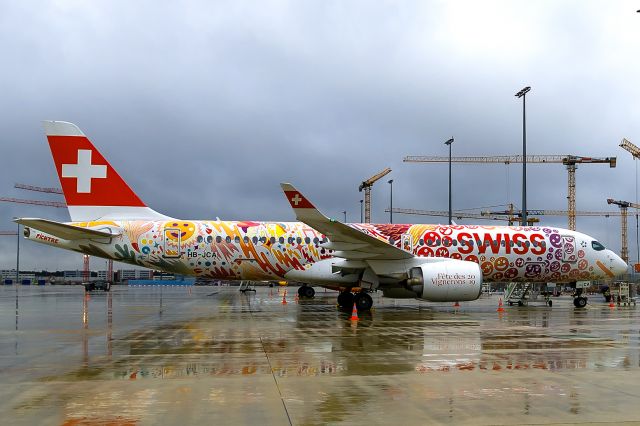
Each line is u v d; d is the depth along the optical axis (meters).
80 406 7.75
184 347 13.41
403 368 10.55
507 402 7.93
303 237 25.58
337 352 12.55
